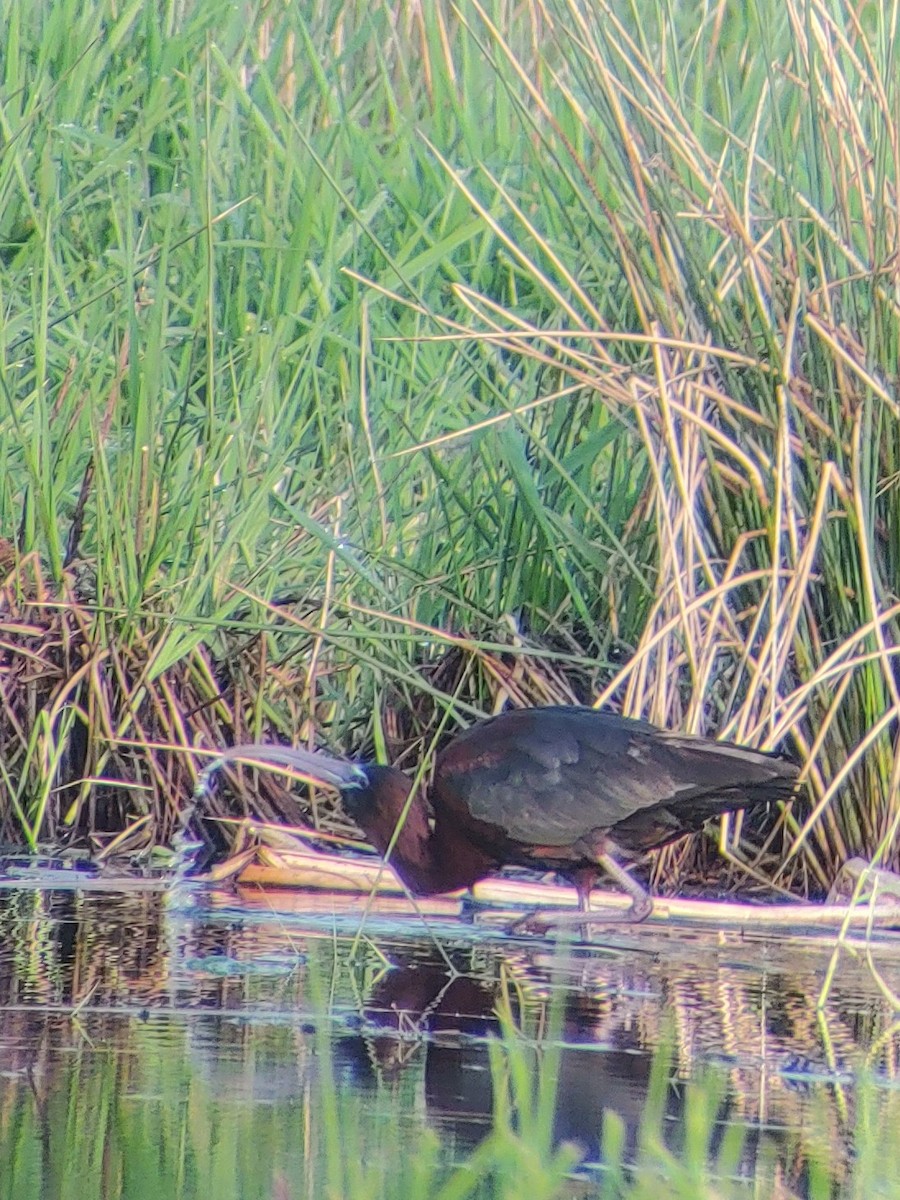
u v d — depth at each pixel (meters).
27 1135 6.55
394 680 12.27
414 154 15.05
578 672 12.07
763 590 10.93
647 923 10.27
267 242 13.91
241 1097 7.04
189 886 10.80
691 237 10.94
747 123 12.72
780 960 9.50
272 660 12.15
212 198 14.32
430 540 12.31
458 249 14.66
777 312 10.81
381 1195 6.03
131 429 12.56
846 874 10.43
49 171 14.00
